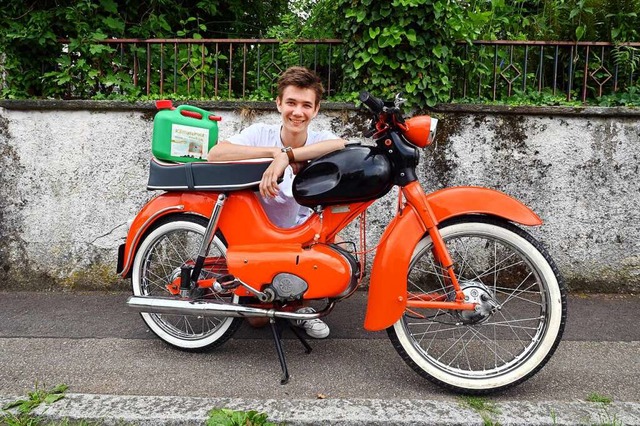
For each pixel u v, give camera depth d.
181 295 2.66
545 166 3.75
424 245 2.42
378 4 3.66
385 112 2.36
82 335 3.03
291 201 2.80
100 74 4.14
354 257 2.55
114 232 3.89
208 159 2.63
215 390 2.39
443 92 3.79
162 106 2.71
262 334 3.07
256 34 5.61
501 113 3.72
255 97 4.00
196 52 4.21
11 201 3.89
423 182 3.81
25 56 4.10
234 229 2.60
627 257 3.77
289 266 2.42
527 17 4.62
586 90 4.14
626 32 4.05
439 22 3.67
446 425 2.08
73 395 2.26
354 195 2.39
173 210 2.70
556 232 3.78
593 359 2.74
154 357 2.74
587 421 2.09
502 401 2.29
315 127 3.82
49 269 3.92
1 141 3.87
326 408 2.16
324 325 2.99
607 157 3.72
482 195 2.38
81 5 4.03
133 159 3.85
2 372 2.55
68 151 3.86
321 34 4.19
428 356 2.40
